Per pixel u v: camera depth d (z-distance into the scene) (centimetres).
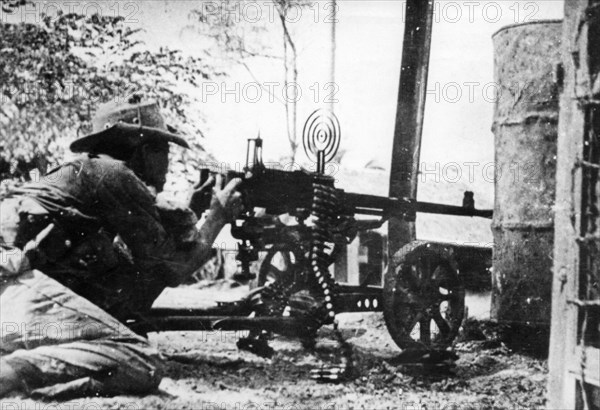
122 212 552
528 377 647
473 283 828
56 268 541
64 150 1052
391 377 624
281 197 643
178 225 581
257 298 677
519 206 749
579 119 473
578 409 470
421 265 677
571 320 474
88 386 492
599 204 474
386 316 663
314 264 641
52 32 1062
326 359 665
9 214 539
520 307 745
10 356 491
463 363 701
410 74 852
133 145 574
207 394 534
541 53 743
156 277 585
